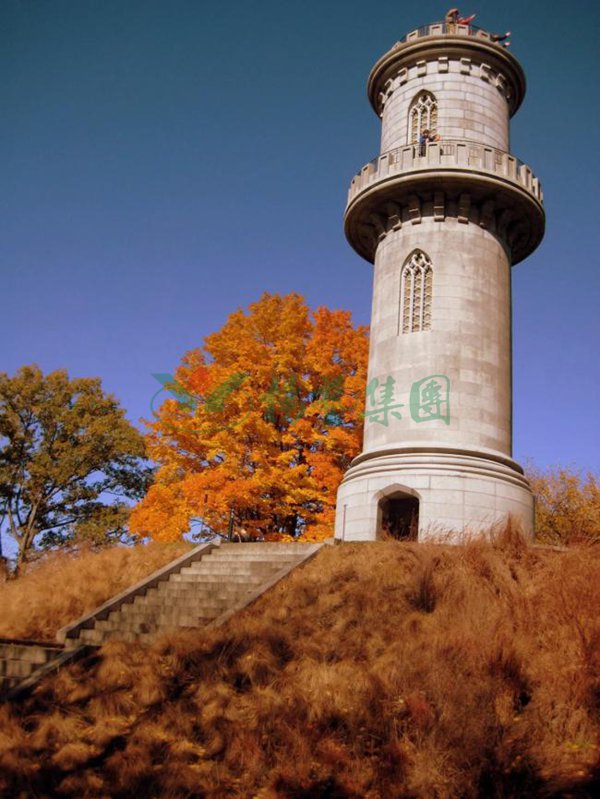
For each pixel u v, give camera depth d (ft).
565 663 32.91
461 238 81.46
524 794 25.34
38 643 48.39
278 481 93.56
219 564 60.18
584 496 128.98
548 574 43.29
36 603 57.36
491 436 76.33
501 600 40.88
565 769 26.50
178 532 92.48
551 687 31.30
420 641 36.94
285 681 35.12
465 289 79.56
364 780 27.45
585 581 40.19
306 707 32.24
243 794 27.61
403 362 78.54
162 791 27.89
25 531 140.56
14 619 54.85
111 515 141.59
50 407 143.95
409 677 33.35
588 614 36.60
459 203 82.33
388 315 81.76
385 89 95.20
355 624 42.16
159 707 35.29
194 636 42.09
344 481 79.51
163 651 41.34
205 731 32.48
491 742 27.61
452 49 88.89
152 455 100.53
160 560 66.33
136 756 30.42
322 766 28.60
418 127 88.79
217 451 95.09
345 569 51.57
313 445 102.12
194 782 28.12
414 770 27.32
